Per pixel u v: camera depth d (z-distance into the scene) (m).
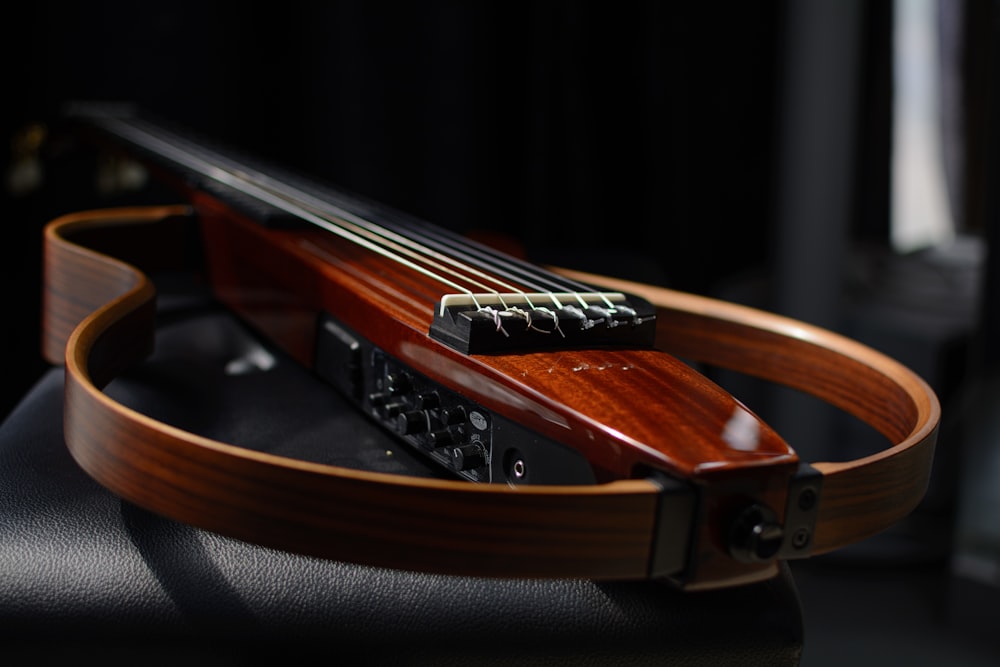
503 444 0.72
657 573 0.65
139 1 1.52
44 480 0.77
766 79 1.81
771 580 0.72
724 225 1.87
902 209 1.63
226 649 0.70
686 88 1.77
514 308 0.75
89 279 0.90
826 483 0.67
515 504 0.64
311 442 0.81
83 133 1.20
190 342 0.96
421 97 1.70
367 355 0.81
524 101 1.77
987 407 1.44
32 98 1.48
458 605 0.70
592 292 0.78
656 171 1.80
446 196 1.75
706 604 0.71
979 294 1.43
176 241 1.02
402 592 0.71
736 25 1.77
